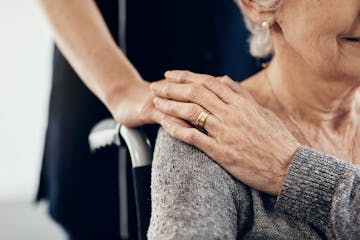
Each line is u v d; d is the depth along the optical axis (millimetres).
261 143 995
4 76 4238
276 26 1069
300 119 1126
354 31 987
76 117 1758
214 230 908
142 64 1620
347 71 1022
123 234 1733
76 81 1744
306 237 975
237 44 1608
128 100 1239
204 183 948
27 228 3906
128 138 1072
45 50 4227
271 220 990
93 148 1200
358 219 934
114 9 1688
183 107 1048
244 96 1078
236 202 997
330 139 1135
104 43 1404
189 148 991
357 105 1155
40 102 4305
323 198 943
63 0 1472
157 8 1579
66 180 1786
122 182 1688
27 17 4172
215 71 1623
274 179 981
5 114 4297
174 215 906
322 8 984
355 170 960
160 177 961
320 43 1010
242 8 1094
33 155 4383
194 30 1594
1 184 4363
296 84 1096
